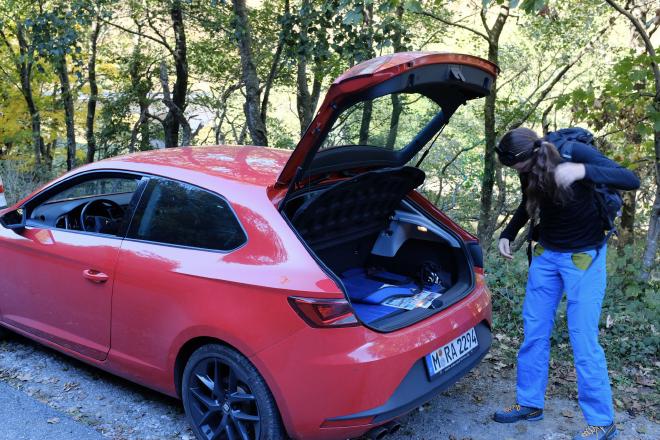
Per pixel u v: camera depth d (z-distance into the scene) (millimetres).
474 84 2850
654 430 3318
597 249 3061
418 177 3602
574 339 3129
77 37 10109
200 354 2967
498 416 3398
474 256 3588
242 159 3484
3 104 19562
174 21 16234
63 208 3912
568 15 11969
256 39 15844
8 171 10516
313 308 2574
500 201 11938
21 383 3799
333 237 3572
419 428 3346
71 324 3639
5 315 4137
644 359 4117
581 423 3391
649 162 7797
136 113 18688
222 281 2826
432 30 15484
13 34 16766
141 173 3393
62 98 18969
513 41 13688
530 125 12836
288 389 2646
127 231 3342
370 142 3371
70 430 3266
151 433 3271
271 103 20984
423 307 3117
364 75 2393
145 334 3195
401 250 3928
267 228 2832
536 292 3266
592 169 2746
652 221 5875
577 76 12211
